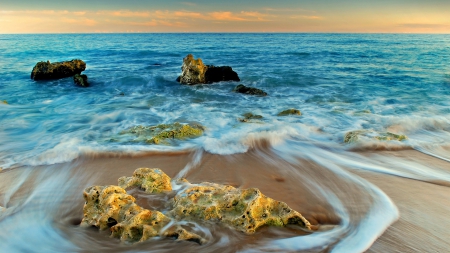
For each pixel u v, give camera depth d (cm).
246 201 425
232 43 6675
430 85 1791
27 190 558
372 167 677
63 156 706
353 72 2295
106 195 431
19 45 5272
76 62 2067
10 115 1137
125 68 2519
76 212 482
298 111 1145
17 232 424
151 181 512
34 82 1892
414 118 1067
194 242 384
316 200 523
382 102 1393
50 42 6744
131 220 393
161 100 1430
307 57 3453
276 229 415
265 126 964
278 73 2227
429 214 479
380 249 391
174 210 430
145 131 864
